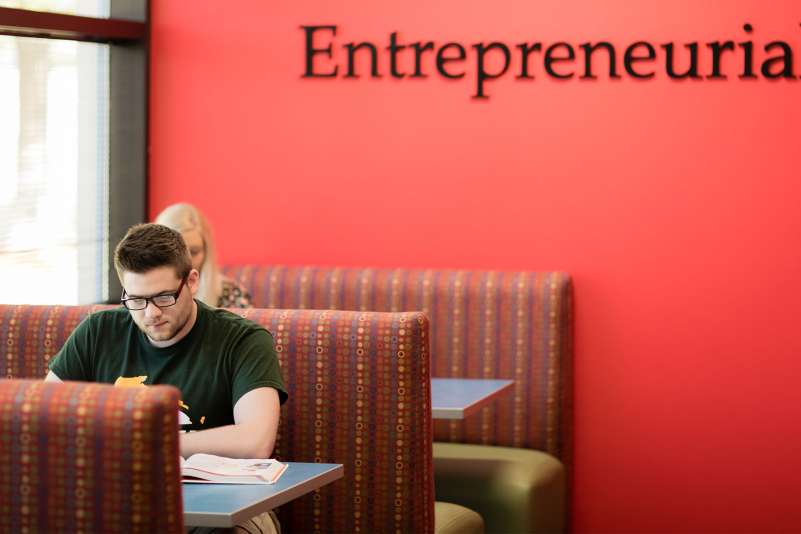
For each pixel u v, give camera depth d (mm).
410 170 5051
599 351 4902
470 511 4008
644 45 4781
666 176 4793
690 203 4777
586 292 4898
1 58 4594
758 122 4703
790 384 4727
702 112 4746
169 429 2092
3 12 4461
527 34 4891
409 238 5070
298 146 5156
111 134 5184
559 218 4902
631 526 4918
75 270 5016
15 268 4707
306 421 3398
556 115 4879
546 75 4883
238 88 5191
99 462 2074
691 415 4832
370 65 5059
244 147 5207
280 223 5195
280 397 3148
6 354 3592
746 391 4773
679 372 4828
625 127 4816
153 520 2080
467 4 4941
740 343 4766
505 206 4953
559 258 4914
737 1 4695
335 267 5094
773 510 4777
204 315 3197
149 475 2070
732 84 4715
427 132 5020
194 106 5227
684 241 4789
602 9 4809
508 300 4844
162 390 2104
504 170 4945
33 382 2154
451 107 4988
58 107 4875
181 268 3037
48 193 4844
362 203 5109
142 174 5180
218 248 5238
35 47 4746
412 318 3338
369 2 5043
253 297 5070
